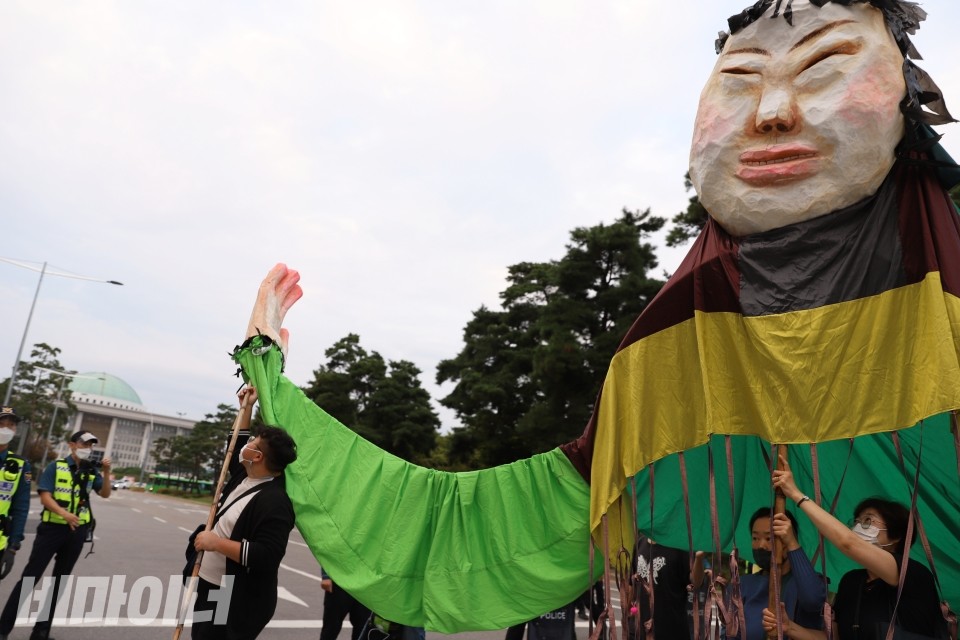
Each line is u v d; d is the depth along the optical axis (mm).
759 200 2682
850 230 2584
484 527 3176
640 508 3053
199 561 2850
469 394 23719
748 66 2791
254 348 3297
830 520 2354
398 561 3109
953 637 2371
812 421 2482
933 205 2477
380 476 3260
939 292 2307
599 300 17891
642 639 2699
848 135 2525
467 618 3010
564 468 3129
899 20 2666
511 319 25516
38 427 51188
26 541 10891
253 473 2984
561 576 3025
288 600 7773
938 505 2928
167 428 140500
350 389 29469
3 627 4434
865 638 2490
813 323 2537
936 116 2484
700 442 2766
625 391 2953
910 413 2316
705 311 2822
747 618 2879
